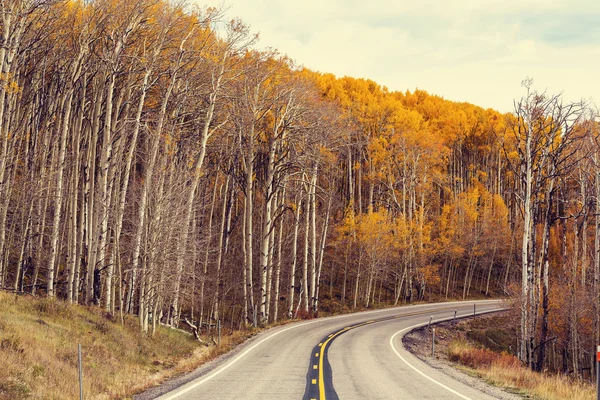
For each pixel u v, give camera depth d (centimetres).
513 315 3588
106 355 1677
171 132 2791
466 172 8975
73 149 2720
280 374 1540
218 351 2164
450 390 1308
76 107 2953
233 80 3198
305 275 4069
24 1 2222
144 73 2842
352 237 5328
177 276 2539
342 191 7238
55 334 1694
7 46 2086
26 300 2064
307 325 3238
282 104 3419
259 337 2619
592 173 3434
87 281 2419
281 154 3662
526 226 2664
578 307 3306
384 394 1236
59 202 2462
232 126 3453
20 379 1188
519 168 2997
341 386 1341
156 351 2017
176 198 2459
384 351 2169
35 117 2853
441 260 6981
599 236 3259
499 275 7381
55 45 2841
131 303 2700
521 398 1273
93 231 2659
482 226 6519
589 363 3831
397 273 5766
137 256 2470
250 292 3231
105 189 2470
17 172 3469
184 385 1361
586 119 3075
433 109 9425
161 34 2741
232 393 1241
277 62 3350
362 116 6050
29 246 3136
